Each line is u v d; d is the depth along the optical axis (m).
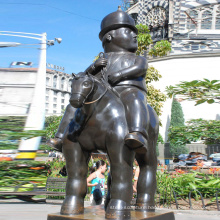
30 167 2.92
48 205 4.66
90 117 2.71
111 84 2.90
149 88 14.85
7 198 3.52
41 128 3.01
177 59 24.72
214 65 24.06
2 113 2.90
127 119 2.67
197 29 31.53
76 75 2.65
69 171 2.81
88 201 7.24
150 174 3.17
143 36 14.58
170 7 31.72
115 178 2.60
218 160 15.91
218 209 6.37
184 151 22.64
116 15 3.21
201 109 23.73
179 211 6.14
